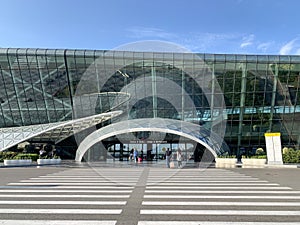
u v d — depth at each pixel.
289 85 32.91
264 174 15.98
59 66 32.56
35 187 10.08
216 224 5.36
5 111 34.81
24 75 33.19
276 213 6.23
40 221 5.52
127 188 9.89
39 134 30.42
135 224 5.34
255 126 34.25
